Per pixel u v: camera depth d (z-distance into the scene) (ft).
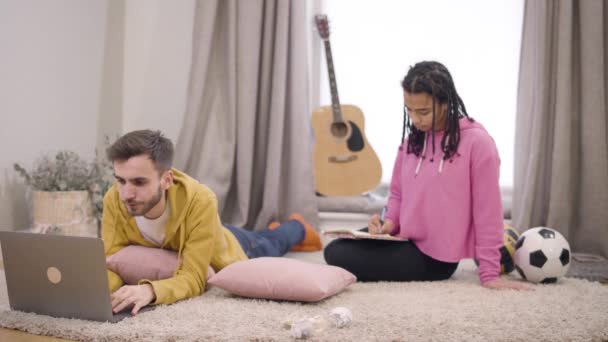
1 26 8.96
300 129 10.71
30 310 5.07
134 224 5.90
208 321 4.68
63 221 9.06
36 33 9.64
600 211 9.55
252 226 11.11
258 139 11.03
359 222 10.90
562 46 9.61
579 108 9.82
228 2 10.80
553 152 9.70
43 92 9.86
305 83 10.77
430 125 6.77
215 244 6.14
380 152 11.23
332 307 5.26
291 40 10.78
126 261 5.70
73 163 10.02
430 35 11.00
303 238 9.63
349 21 11.30
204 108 11.04
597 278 7.59
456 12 10.89
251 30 10.83
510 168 10.72
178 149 10.86
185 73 11.62
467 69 10.87
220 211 10.75
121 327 4.50
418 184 7.02
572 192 9.95
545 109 9.81
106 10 11.28
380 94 11.21
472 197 6.76
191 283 5.55
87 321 4.74
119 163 4.89
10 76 9.16
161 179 5.20
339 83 11.36
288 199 10.84
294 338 4.31
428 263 6.89
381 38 11.18
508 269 7.30
